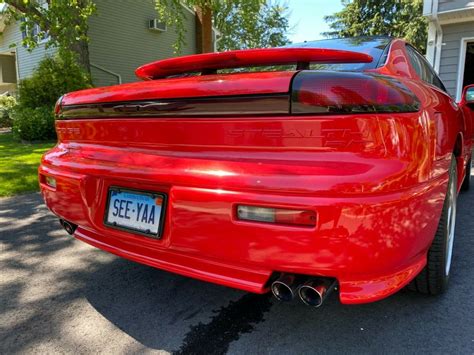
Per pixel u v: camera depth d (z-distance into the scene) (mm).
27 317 2121
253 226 1484
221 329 1971
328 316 2039
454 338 1819
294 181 1424
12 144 9531
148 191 1801
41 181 2406
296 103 1424
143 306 2217
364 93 1397
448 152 2127
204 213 1582
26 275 2639
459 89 9023
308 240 1415
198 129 1642
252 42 18250
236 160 1557
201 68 2176
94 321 2072
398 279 1581
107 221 1981
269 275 1562
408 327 1915
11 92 22922
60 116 2289
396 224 1439
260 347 1814
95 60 15188
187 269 1760
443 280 2080
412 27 25344
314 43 2562
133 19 16438
